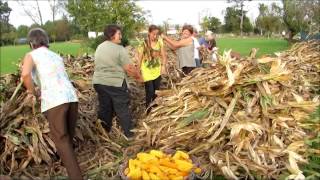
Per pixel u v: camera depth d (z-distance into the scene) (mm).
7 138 5371
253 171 5031
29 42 4918
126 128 6461
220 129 5441
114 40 6402
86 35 27938
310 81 9977
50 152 5430
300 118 5910
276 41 52750
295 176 4891
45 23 66125
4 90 6098
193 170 4750
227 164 5059
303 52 11875
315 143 5754
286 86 6367
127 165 4945
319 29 32094
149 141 5828
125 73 6516
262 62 6418
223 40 59188
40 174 5254
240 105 5828
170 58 9500
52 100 4672
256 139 5391
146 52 7379
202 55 10711
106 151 5930
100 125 6477
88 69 8562
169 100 6480
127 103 6492
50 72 4730
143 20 26891
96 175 5273
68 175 4816
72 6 27062
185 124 5773
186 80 6859
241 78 6031
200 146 5418
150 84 7449
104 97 6418
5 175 5090
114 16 25625
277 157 5230
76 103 4914
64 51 35688
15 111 5629
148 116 6578
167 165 4781
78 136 5973
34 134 5477
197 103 6078
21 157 5398
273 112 5824
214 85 5961
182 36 8766
